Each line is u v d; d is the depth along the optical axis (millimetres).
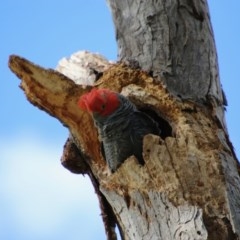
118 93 10328
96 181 10344
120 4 10758
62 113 10336
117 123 10133
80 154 10555
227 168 9188
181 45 10289
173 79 10164
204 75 10195
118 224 9750
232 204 8781
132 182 9242
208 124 9781
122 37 10680
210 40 10500
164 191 8930
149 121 10359
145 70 10375
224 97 10531
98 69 10930
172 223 8711
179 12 10430
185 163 9078
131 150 10188
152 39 10406
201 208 8734
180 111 9922
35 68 10016
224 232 8625
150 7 10516
